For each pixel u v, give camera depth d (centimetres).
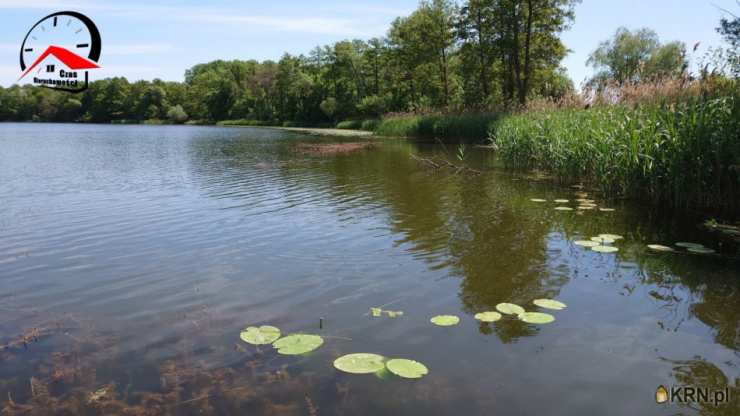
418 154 1666
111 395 263
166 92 8112
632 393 257
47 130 4444
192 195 866
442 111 2778
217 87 7738
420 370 273
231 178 1095
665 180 732
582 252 506
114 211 729
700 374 275
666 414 240
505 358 293
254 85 7281
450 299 385
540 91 3041
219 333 331
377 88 4997
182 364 293
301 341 310
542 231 590
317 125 5559
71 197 852
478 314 350
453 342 314
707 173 680
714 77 805
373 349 306
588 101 1173
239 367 289
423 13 3625
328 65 5338
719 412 241
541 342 313
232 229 616
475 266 464
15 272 461
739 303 373
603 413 242
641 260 478
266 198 831
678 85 855
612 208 720
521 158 1227
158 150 1977
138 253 518
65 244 554
